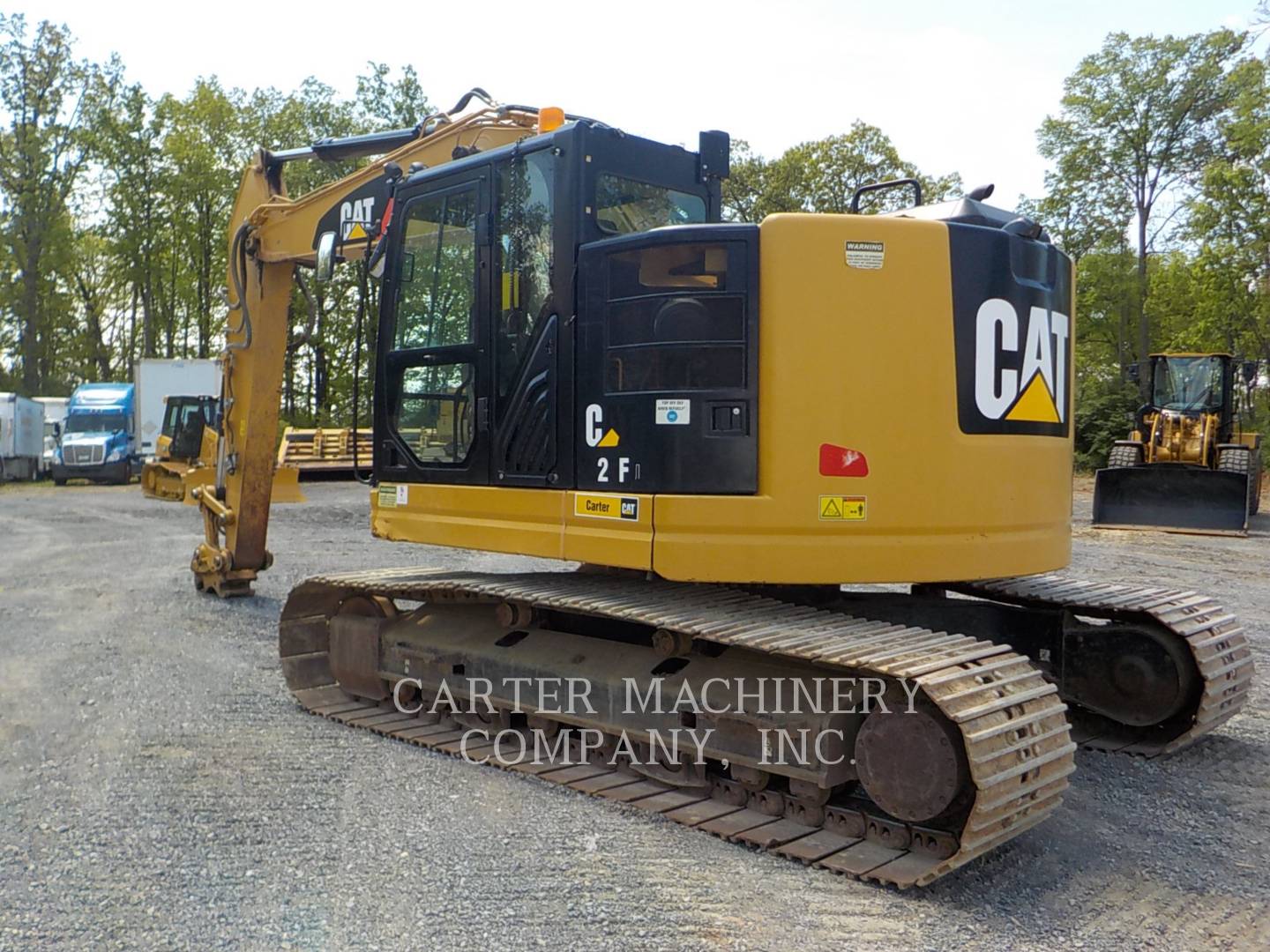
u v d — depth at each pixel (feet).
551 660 16.65
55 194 132.67
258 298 28.19
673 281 14.65
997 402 14.60
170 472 67.87
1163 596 18.57
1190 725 17.70
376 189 23.97
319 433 81.35
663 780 15.28
